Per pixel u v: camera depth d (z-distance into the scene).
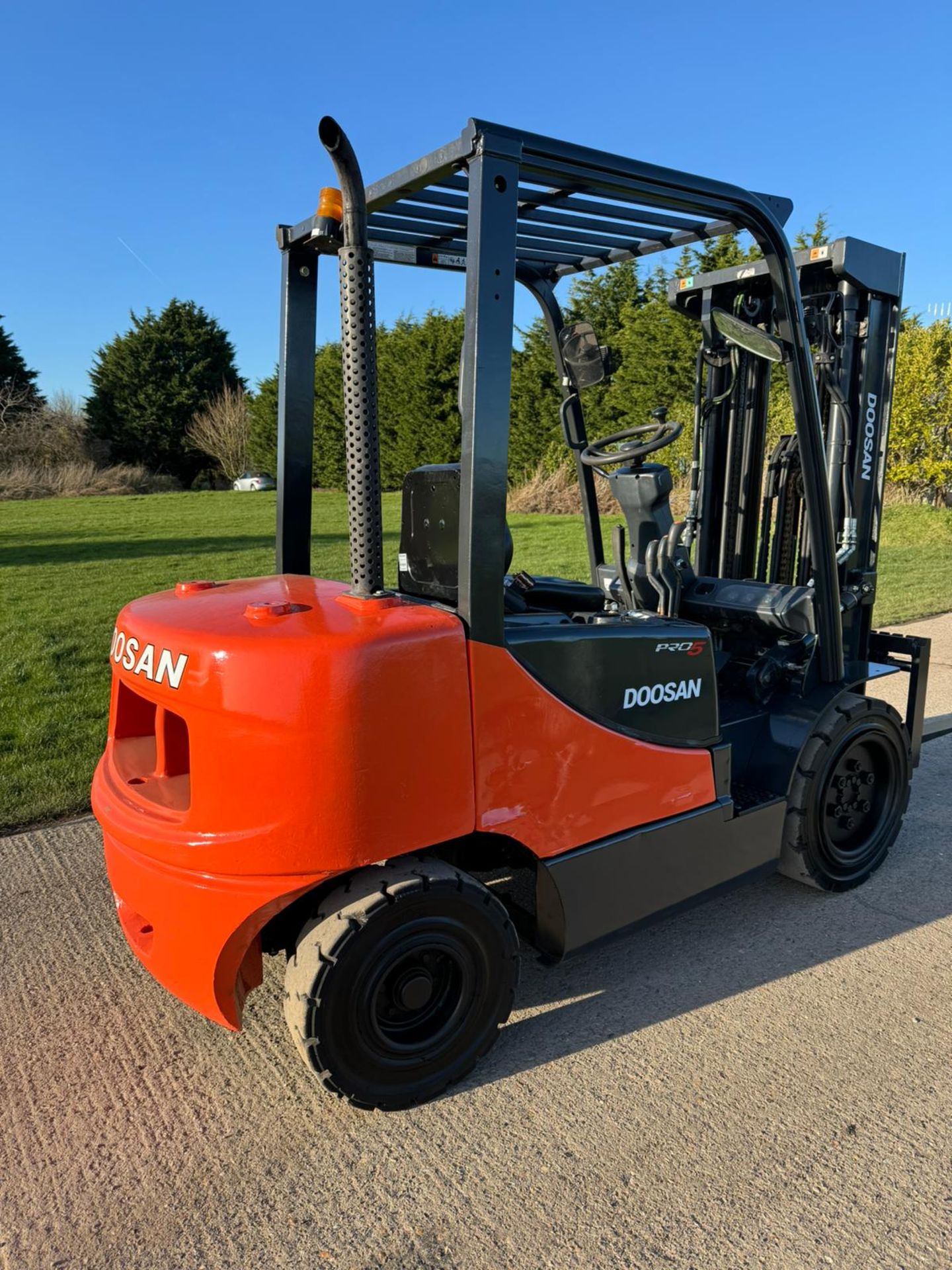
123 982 2.94
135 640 2.44
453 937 2.32
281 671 2.03
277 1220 2.02
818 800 3.29
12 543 16.28
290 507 3.05
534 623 2.69
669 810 2.81
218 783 2.10
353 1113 2.36
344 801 2.08
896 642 3.97
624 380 21.34
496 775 2.34
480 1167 2.17
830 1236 1.95
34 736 5.32
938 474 15.27
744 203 2.61
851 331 3.51
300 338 2.98
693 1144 2.22
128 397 41.19
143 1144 2.26
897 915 3.34
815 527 3.16
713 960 3.05
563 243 3.28
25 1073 2.52
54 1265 1.92
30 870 3.69
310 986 2.12
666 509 3.17
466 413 2.17
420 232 2.95
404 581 2.79
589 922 2.63
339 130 1.86
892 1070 2.49
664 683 2.76
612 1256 1.91
